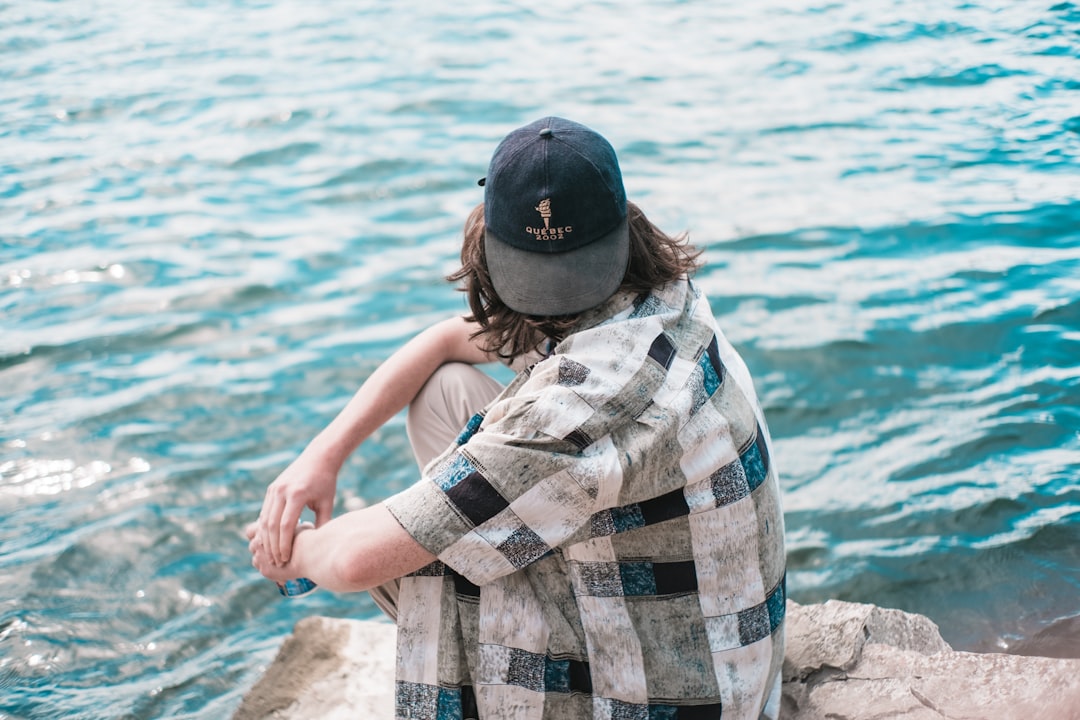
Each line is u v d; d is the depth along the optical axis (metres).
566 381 1.55
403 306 5.47
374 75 9.78
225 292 5.67
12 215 6.86
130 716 2.83
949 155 6.35
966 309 4.58
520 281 1.57
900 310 4.66
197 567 3.50
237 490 3.95
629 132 7.69
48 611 3.28
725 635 1.68
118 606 3.31
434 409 1.95
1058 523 3.21
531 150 1.56
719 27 10.43
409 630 1.67
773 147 7.04
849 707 2.03
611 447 1.54
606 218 1.56
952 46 8.28
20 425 4.42
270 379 4.79
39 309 5.52
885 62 8.35
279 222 6.66
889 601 3.04
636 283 1.66
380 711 2.29
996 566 3.09
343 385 4.73
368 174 7.42
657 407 1.57
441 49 10.55
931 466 3.61
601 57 9.85
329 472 1.91
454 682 1.65
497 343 1.70
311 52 10.73
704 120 7.78
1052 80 7.12
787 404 4.12
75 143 8.32
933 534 3.27
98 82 9.94
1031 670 1.95
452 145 7.90
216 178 7.47
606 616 1.65
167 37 11.52
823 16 10.16
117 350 5.08
